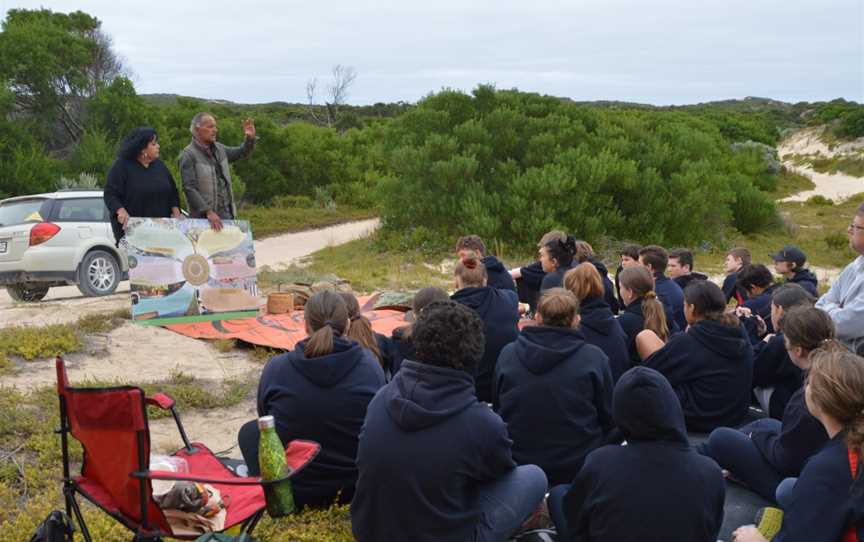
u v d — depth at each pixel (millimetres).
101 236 10664
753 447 3957
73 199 10641
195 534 3025
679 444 2840
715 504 2822
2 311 8234
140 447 2805
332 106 68375
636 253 7078
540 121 19188
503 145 18969
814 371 2754
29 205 10516
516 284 7867
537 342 3932
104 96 25922
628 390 2830
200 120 7789
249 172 33281
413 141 19344
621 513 2775
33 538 2994
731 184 23406
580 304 4832
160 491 3238
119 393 2771
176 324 7547
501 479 3373
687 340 4609
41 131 25250
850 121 65750
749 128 52219
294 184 35781
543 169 17500
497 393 4078
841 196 42000
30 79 25422
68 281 10438
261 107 74875
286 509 3027
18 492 3984
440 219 18094
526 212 17172
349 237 24141
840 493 2607
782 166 50875
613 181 18453
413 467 2885
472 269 5391
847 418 2654
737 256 7633
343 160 37531
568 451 3820
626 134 20578
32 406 5125
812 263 17344
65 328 6902
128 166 7457
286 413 3555
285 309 8234
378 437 2953
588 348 3936
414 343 3070
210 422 5348
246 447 3689
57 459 4375
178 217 7844
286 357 3695
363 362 3699
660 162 19719
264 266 15414
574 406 3820
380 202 19484
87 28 31500
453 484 2922
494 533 3217
